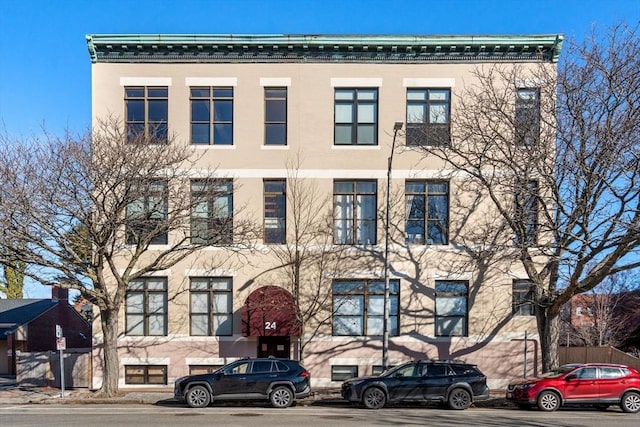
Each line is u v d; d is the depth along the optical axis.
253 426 12.29
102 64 20.56
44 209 15.83
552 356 17.14
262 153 20.38
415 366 15.93
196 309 20.19
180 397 15.73
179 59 20.62
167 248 19.98
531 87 18.02
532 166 16.23
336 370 19.84
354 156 20.38
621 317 36.62
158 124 20.52
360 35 20.27
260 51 20.58
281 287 19.53
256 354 19.77
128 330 20.09
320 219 20.22
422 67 20.56
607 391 15.21
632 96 14.88
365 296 20.16
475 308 20.00
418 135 20.48
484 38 20.09
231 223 18.77
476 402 16.59
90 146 16.70
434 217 20.53
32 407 16.03
